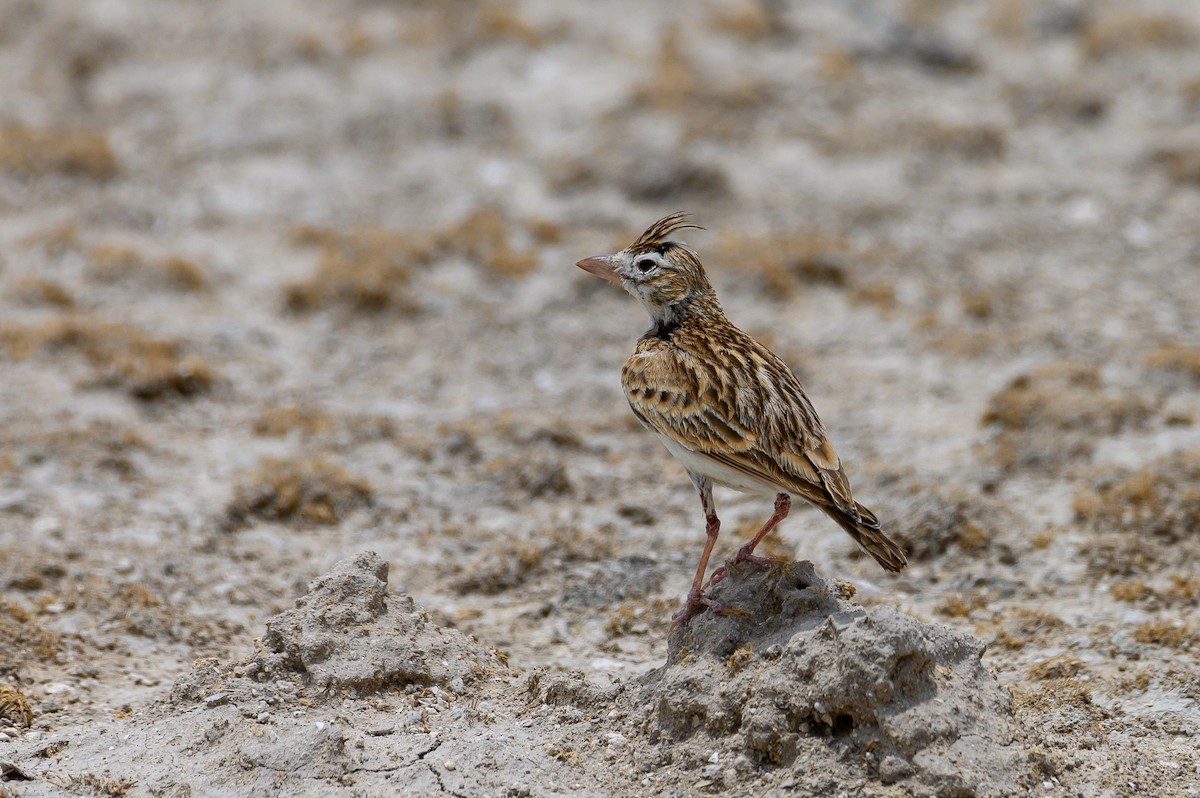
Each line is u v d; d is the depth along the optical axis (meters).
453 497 13.76
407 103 24.25
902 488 13.06
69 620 10.80
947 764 7.48
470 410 15.99
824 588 8.55
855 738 7.70
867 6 28.62
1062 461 13.59
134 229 20.34
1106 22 27.55
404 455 14.66
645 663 10.37
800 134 23.20
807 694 7.75
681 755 8.01
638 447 15.02
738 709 8.00
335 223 20.92
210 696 8.96
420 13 27.52
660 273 9.52
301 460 14.12
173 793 7.89
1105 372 16.20
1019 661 10.04
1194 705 9.12
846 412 15.66
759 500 13.41
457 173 22.38
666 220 9.79
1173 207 21.39
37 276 18.47
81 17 27.44
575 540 12.51
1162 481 12.53
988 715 7.90
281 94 24.77
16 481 13.40
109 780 8.08
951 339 17.33
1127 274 19.31
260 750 8.16
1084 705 9.10
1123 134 24.00
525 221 20.78
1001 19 28.30
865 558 11.96
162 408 15.54
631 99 24.11
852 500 8.33
